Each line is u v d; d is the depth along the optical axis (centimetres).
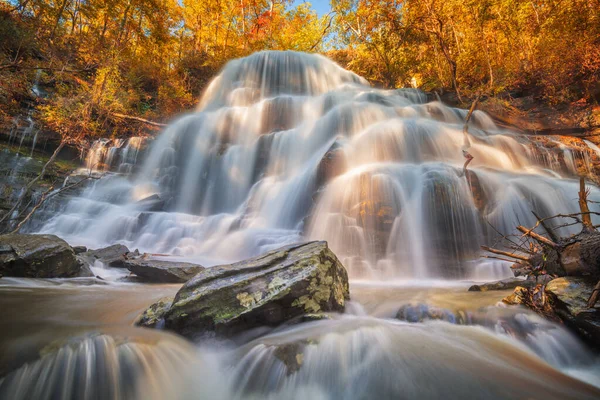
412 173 873
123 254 808
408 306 378
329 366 266
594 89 1587
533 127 1627
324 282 358
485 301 397
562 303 312
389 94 1883
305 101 1747
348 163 1035
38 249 576
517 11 1939
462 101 1858
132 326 332
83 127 1639
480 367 263
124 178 1598
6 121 1488
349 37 2786
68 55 1917
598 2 1599
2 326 306
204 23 3284
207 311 318
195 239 1080
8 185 1238
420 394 235
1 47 1614
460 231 751
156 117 2138
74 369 242
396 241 749
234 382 266
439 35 1959
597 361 279
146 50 2786
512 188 883
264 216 1166
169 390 251
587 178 1300
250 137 1650
